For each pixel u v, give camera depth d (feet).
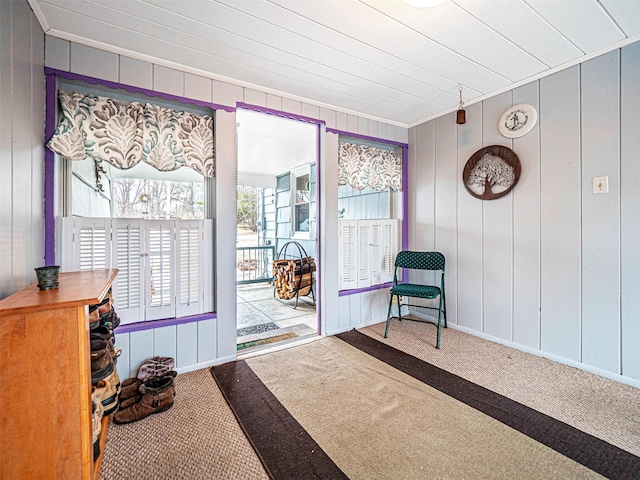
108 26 5.61
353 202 13.97
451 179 9.76
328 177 9.52
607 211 6.55
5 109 3.89
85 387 3.17
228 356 7.68
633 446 4.62
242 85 7.88
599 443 4.69
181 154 7.14
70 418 3.11
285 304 13.96
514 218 8.16
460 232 9.53
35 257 5.06
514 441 4.76
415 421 5.27
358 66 7.12
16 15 4.33
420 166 10.77
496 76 7.63
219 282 7.56
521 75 7.59
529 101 7.76
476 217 9.07
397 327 10.16
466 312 9.45
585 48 6.44
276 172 18.83
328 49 6.42
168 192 11.45
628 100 6.20
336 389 6.32
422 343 8.73
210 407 5.70
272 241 20.57
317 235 9.78
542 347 7.71
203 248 7.50
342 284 10.10
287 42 6.15
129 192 11.37
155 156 6.83
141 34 5.87
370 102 9.23
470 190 9.14
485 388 6.30
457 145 9.57
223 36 5.94
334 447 4.66
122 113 6.47
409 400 5.90
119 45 6.23
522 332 8.10
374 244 10.75
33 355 2.99
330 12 5.26
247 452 4.57
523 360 7.54
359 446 4.68
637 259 6.17
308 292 13.58
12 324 2.92
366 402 5.85
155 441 4.79
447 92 8.53
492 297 8.73
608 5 5.10
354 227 10.33
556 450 4.55
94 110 6.18
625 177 6.28
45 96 5.63
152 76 6.75
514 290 8.22
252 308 13.23
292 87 8.21
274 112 8.42
